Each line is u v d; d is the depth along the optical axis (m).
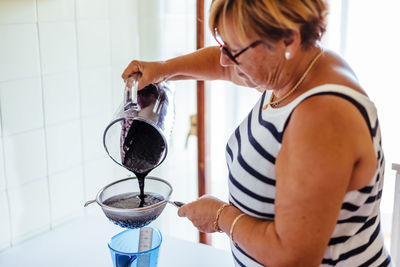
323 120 0.72
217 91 1.92
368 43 1.74
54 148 1.43
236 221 0.86
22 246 1.33
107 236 1.39
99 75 1.54
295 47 0.75
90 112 1.53
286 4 0.72
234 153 0.95
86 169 1.55
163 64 1.13
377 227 0.89
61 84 1.41
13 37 1.26
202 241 1.90
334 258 0.83
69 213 1.51
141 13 1.63
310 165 0.71
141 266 1.02
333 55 0.85
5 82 1.26
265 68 0.79
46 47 1.35
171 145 1.86
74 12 1.41
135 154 1.03
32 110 1.34
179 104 1.86
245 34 0.75
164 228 1.91
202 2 1.58
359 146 0.72
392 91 1.81
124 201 1.04
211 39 1.68
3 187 1.30
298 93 0.81
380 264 0.89
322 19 0.77
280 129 0.81
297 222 0.72
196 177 1.98
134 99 0.99
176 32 1.77
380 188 0.86
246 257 0.93
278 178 0.77
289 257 0.74
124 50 1.61
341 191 0.71
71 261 1.25
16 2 1.25
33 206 1.39
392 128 1.87
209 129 1.78
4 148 1.28
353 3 1.69
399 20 1.69
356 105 0.74
